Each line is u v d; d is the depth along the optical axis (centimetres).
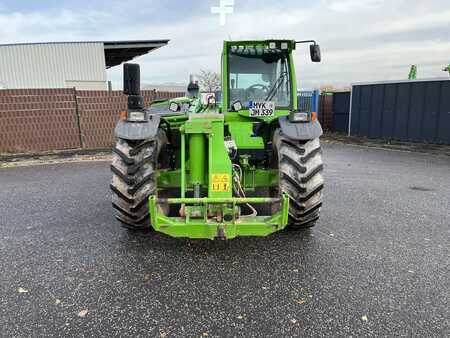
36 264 321
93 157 926
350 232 396
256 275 300
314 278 294
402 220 438
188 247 355
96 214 459
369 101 1405
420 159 920
